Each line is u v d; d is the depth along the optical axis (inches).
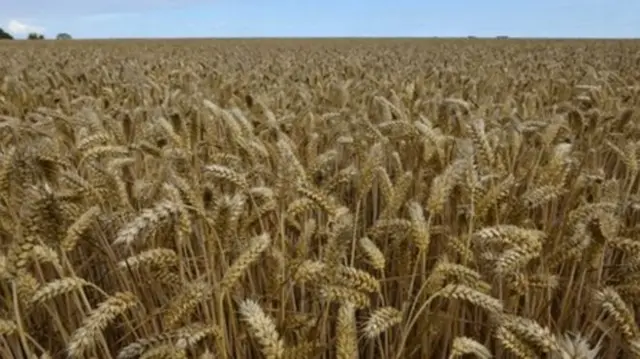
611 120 230.8
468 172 111.1
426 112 248.4
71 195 112.7
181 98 293.3
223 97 314.5
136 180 140.6
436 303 128.6
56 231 86.9
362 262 142.6
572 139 201.0
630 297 107.0
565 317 122.9
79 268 133.3
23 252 85.0
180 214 89.9
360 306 92.3
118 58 948.6
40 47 1772.9
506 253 96.0
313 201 111.0
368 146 185.8
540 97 318.0
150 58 951.0
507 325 85.1
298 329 108.9
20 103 287.0
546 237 116.3
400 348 99.7
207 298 97.9
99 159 160.6
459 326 129.6
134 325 123.8
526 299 115.1
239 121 157.8
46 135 176.1
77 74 465.1
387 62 768.9
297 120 204.8
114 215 117.3
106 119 207.2
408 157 177.8
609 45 1737.2
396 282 138.6
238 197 100.0
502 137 166.9
